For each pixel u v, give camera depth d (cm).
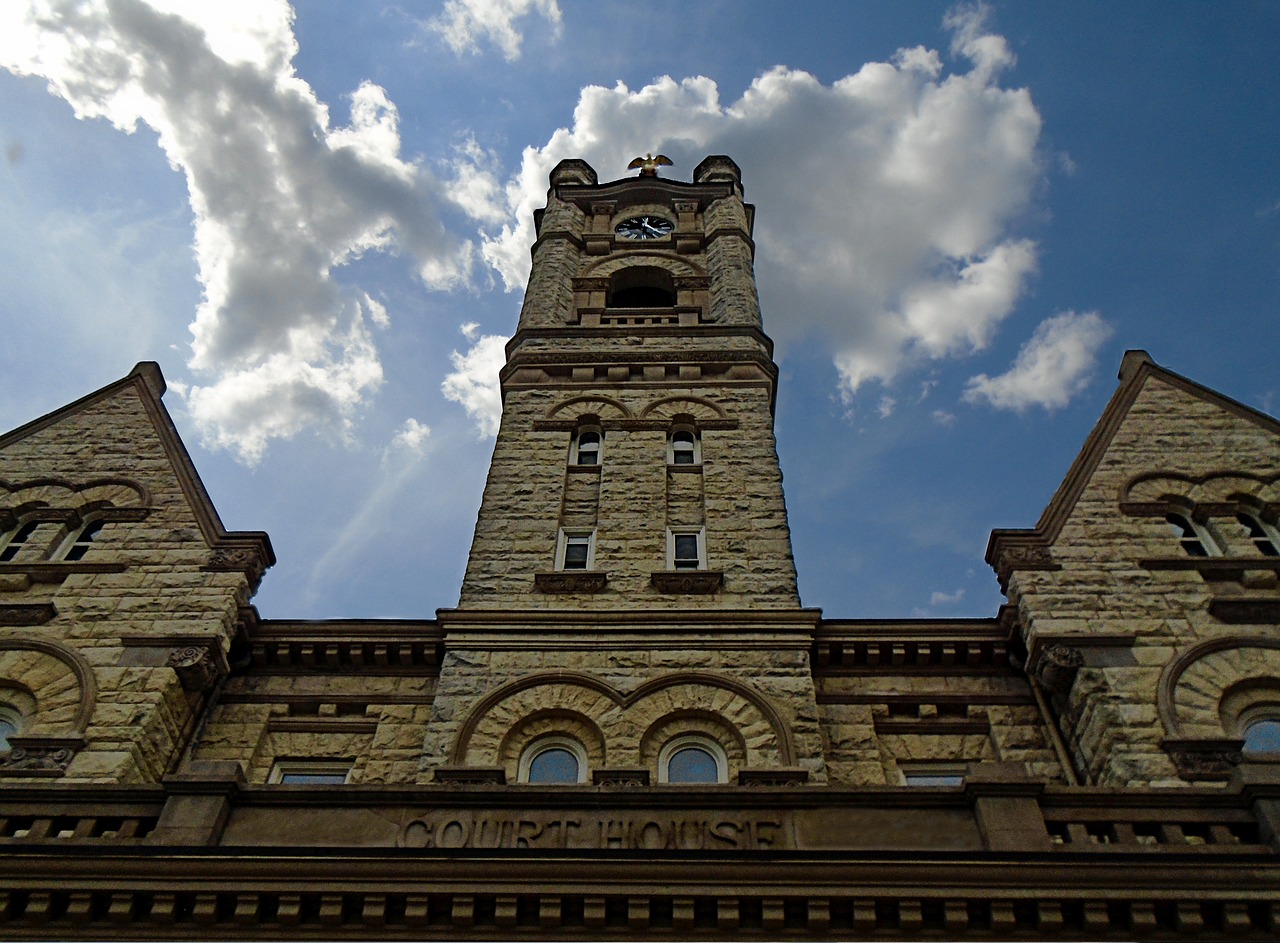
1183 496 2222
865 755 1905
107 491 2306
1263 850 1300
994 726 1953
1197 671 1842
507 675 1945
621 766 1764
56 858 1303
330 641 2088
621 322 3216
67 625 1992
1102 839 1425
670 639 2008
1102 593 2016
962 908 1255
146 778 1778
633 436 2603
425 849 1308
